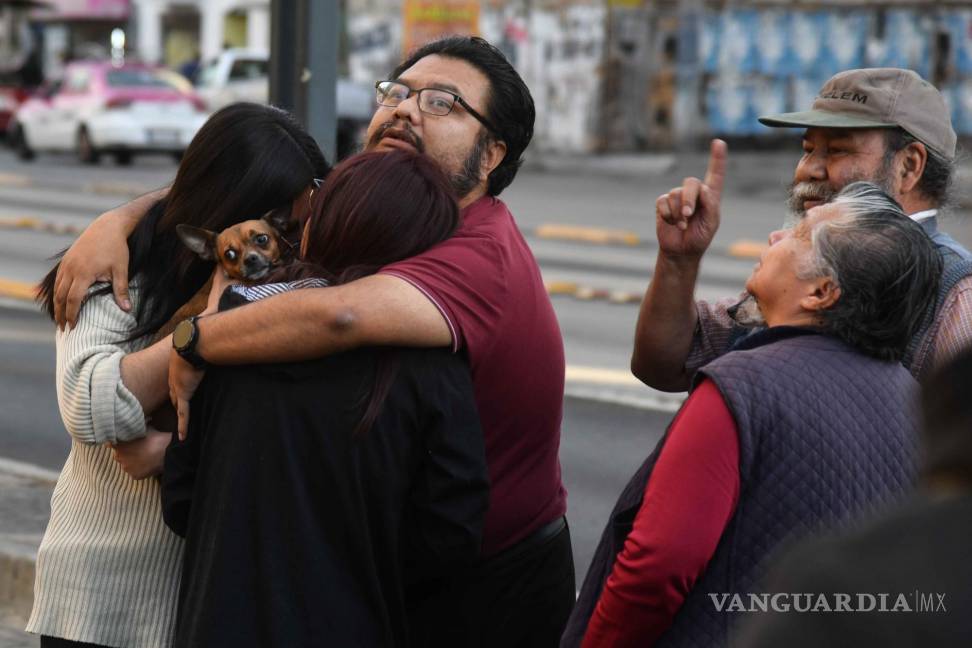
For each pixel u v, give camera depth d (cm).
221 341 394
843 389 380
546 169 3888
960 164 503
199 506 401
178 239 446
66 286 437
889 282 386
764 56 4131
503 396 426
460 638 440
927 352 436
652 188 3438
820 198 484
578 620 415
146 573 433
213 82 4231
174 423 438
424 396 390
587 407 1285
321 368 389
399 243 409
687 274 470
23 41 5725
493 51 460
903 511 238
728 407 376
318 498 387
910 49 4044
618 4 4094
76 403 417
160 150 3788
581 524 955
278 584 385
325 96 853
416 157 421
